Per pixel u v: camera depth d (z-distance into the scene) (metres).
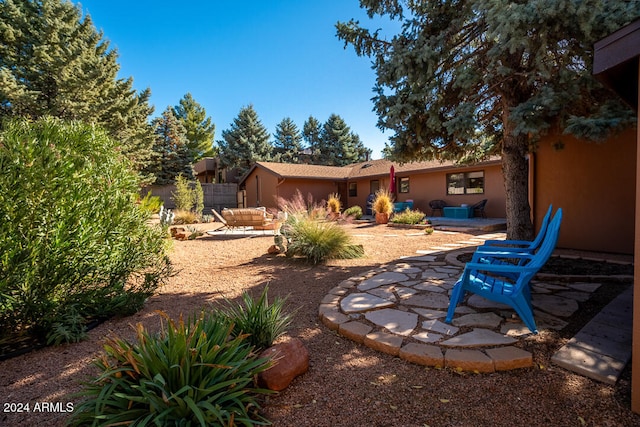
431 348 2.17
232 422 1.48
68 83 13.22
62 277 2.63
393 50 4.49
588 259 4.62
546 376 1.90
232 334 2.16
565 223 5.54
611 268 4.12
